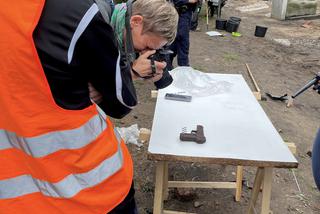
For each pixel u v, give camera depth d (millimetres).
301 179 2863
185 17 4043
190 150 1499
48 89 1019
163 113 1804
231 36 7230
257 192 2014
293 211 2512
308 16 9188
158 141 1555
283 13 8984
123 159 1341
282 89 4695
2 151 1125
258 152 1508
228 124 1727
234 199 2555
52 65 995
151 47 1391
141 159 2930
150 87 4344
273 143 1583
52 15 975
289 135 3557
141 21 1312
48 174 1127
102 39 1030
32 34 962
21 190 1169
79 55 1021
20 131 1064
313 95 4602
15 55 975
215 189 2645
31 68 988
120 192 1313
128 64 1244
